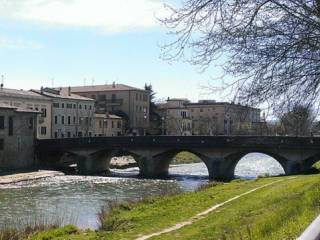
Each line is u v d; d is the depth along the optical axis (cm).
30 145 7631
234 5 995
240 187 3183
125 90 12788
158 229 1858
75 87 13575
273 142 6481
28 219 3138
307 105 1100
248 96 1056
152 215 2203
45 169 7394
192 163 9869
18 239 1891
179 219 2039
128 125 12719
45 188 5259
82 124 11262
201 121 13475
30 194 4719
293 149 6388
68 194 4712
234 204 2292
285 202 1834
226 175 6869
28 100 9444
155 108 13800
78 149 7619
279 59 1044
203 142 6925
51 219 3058
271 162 10431
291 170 6400
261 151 6606
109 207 2702
